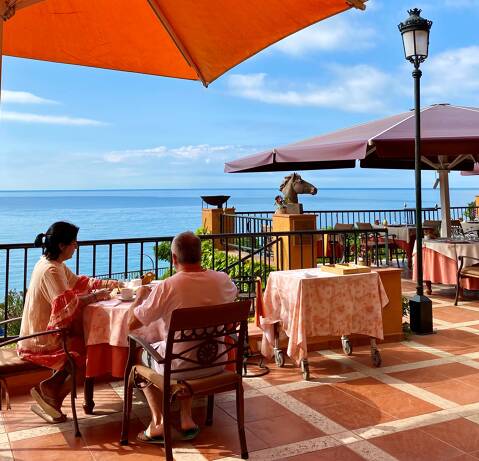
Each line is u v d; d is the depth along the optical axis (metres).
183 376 3.06
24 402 3.99
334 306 4.59
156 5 2.97
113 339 3.44
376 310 4.75
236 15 2.86
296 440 3.22
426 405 3.78
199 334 2.98
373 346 4.78
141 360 3.49
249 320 6.08
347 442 3.17
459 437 3.21
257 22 2.86
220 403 3.93
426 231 9.69
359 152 5.94
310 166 8.77
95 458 3.02
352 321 4.66
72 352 3.41
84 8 3.13
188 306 3.11
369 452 3.02
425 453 2.99
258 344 5.24
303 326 4.43
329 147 6.24
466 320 6.68
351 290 4.66
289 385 4.31
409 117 7.05
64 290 3.46
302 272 4.99
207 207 16.50
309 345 5.38
